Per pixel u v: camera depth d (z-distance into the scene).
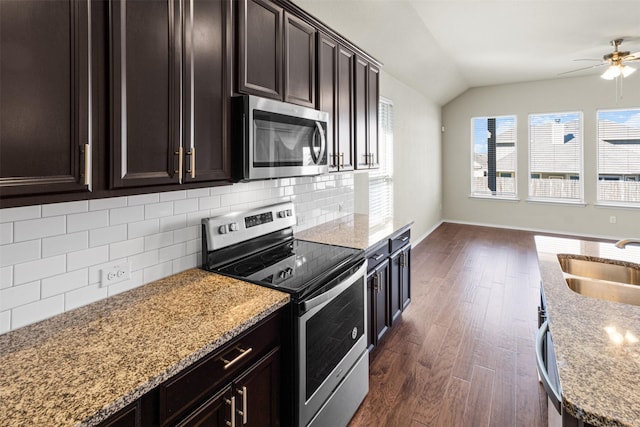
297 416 1.47
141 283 1.53
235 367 1.21
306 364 1.50
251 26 1.63
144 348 1.03
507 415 1.96
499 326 3.01
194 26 1.33
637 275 1.82
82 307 1.31
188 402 1.04
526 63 5.34
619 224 5.94
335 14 2.71
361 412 2.00
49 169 0.91
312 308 1.52
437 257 5.16
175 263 1.68
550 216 6.57
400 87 5.08
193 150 1.34
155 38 1.18
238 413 1.23
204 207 1.82
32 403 0.80
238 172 1.56
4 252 1.11
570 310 1.25
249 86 1.62
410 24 3.57
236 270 1.75
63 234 1.25
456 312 3.30
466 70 5.76
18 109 0.85
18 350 1.02
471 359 2.52
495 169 7.12
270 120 1.67
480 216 7.34
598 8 3.42
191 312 1.28
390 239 2.67
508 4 3.33
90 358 0.98
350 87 2.58
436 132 7.12
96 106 1.02
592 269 1.95
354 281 1.89
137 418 0.90
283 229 2.27
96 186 1.03
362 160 2.79
